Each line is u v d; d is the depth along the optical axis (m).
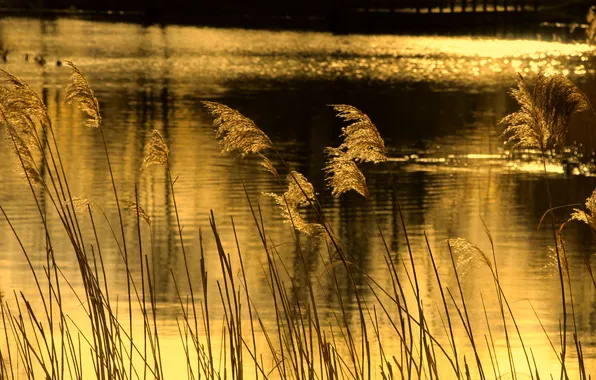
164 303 24.62
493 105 77.81
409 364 14.26
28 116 14.53
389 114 71.50
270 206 36.91
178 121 64.06
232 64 122.81
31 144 14.74
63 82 87.12
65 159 46.50
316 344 21.19
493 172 45.91
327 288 26.20
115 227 33.34
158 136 15.12
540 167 46.91
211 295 25.39
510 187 41.97
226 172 44.53
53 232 32.19
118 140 53.81
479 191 41.16
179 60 125.12
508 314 24.14
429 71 119.00
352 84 99.50
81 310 23.70
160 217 34.81
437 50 165.50
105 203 37.12
